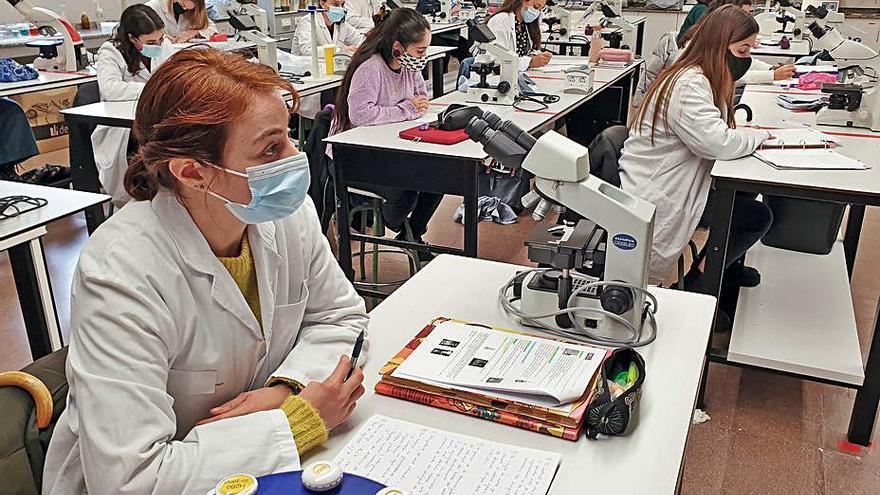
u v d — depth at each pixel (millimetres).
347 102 3203
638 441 1090
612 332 1379
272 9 6500
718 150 2531
